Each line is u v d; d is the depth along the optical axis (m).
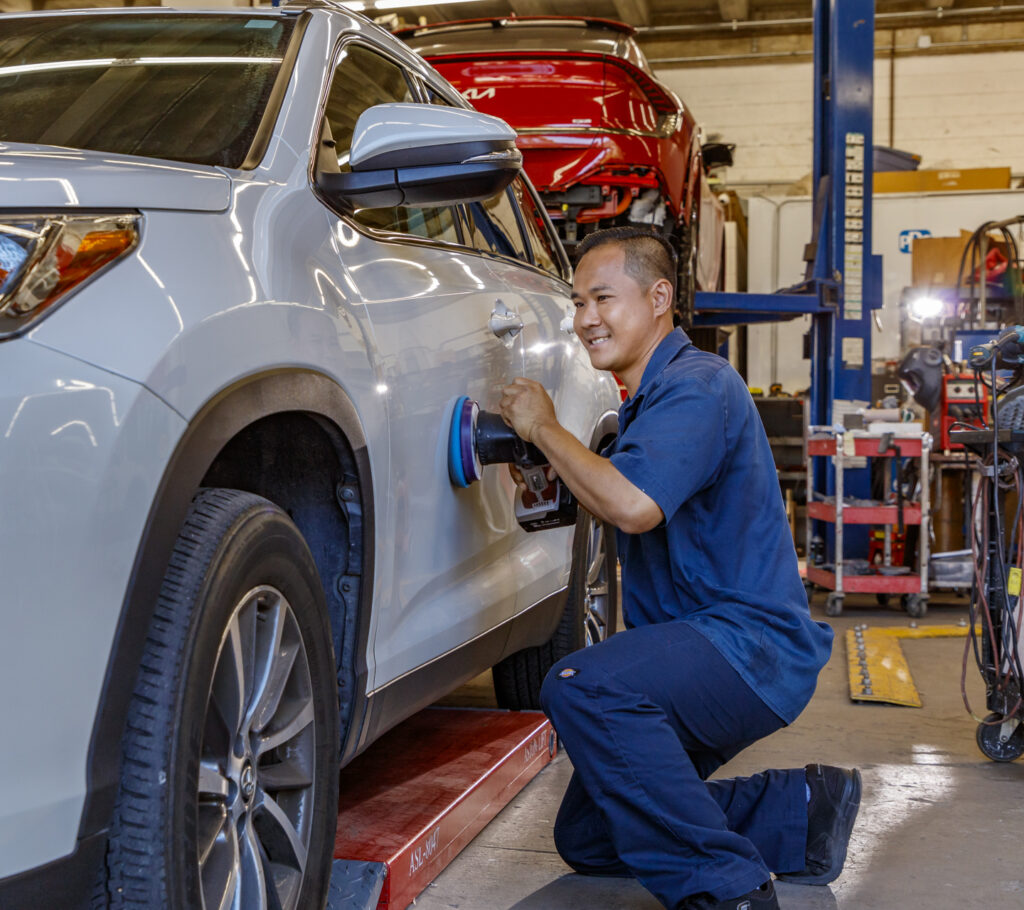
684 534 1.93
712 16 17.72
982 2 17.19
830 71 6.20
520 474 2.11
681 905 1.76
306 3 2.09
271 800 1.43
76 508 1.07
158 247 1.26
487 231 2.63
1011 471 2.98
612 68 5.30
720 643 1.86
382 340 1.77
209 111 1.76
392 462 1.79
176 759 1.17
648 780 1.75
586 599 3.07
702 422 1.85
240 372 1.30
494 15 17.42
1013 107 17.11
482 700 3.68
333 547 1.72
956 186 11.19
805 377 11.23
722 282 8.38
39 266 1.11
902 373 5.84
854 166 6.20
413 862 1.92
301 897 1.49
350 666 1.69
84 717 1.08
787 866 2.09
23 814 1.02
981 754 3.07
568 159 5.28
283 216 1.58
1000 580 2.95
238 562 1.30
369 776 2.32
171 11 2.13
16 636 1.02
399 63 2.30
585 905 1.99
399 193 1.72
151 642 1.19
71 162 1.27
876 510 5.54
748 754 3.05
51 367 1.08
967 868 2.21
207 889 1.29
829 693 3.86
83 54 2.00
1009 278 7.76
